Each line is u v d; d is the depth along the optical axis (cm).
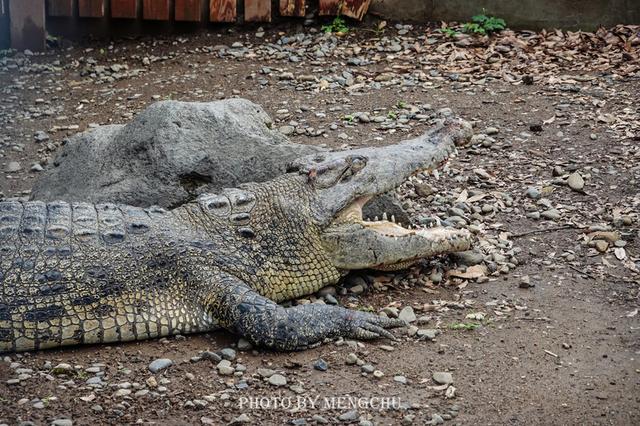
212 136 609
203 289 511
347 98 897
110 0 1065
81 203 552
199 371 471
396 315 526
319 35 1059
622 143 765
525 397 445
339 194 551
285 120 848
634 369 468
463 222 641
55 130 843
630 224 635
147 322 504
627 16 1037
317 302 517
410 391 452
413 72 955
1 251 503
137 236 524
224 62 1005
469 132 596
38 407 432
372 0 1074
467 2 1059
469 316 525
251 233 538
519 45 1004
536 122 820
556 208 664
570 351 487
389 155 569
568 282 564
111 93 934
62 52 1054
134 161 608
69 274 500
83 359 485
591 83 905
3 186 728
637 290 552
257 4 1063
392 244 557
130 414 429
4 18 1057
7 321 486
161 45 1062
